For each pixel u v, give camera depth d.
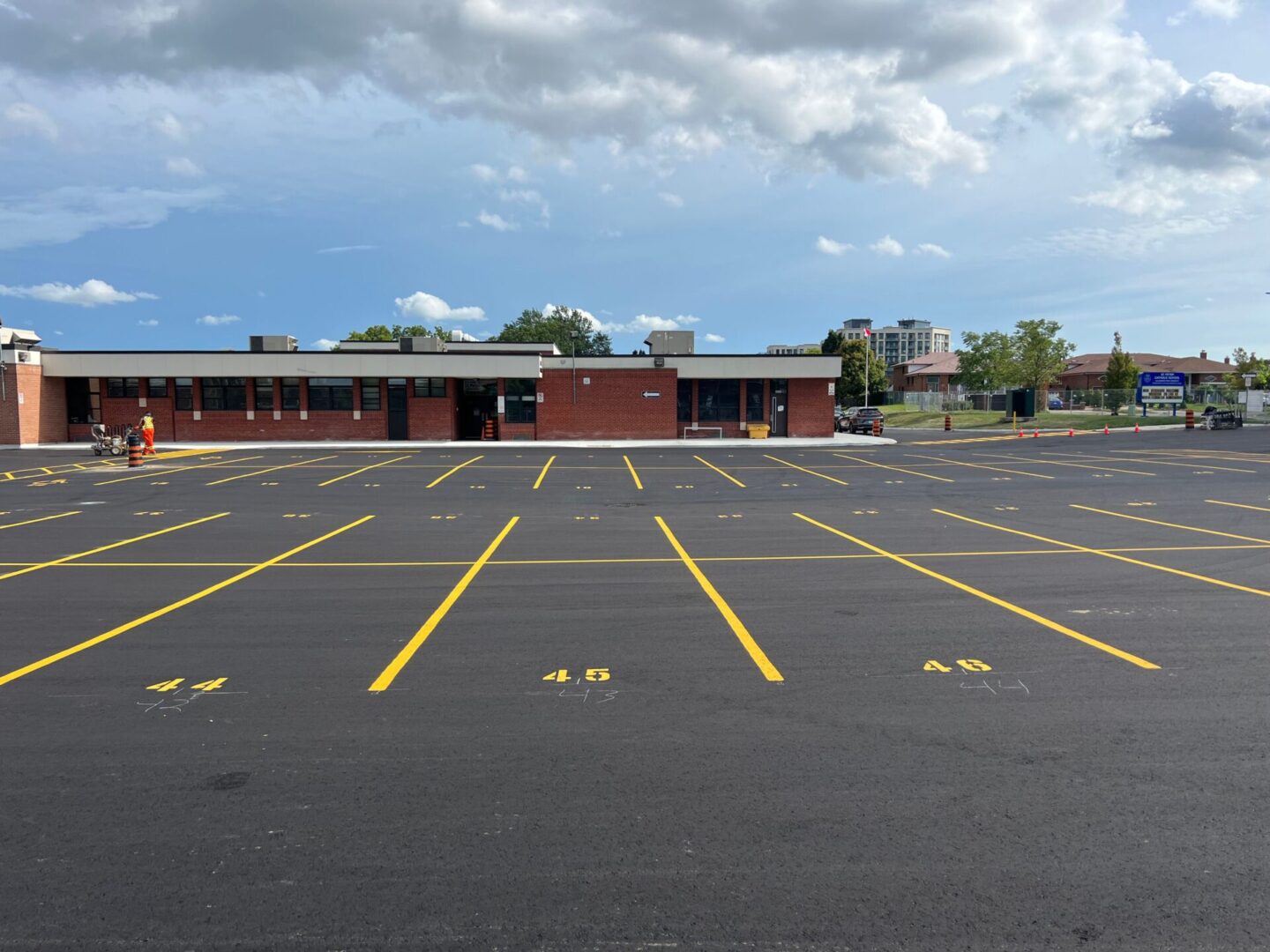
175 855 3.79
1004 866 3.69
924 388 105.62
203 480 22.02
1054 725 5.29
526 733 5.20
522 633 7.52
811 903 3.42
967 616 8.05
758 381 42.03
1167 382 53.72
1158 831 3.98
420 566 10.77
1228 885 3.53
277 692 5.97
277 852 3.81
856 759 4.80
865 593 9.09
